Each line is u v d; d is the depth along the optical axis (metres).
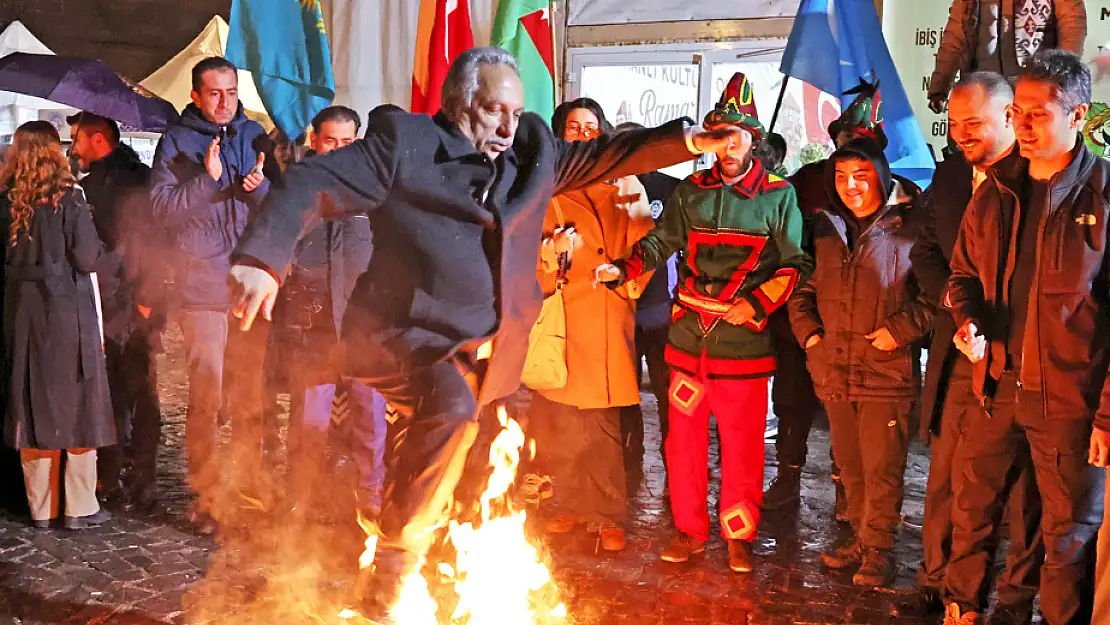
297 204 2.83
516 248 3.12
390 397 3.17
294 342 5.02
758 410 4.36
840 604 4.13
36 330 4.69
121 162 5.41
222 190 5.15
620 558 4.59
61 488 4.93
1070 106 3.14
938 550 3.93
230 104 5.18
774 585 4.31
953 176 4.03
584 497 4.70
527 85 5.85
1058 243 3.22
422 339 3.03
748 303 4.25
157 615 3.91
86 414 4.77
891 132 5.78
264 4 5.93
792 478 5.38
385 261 3.05
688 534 4.58
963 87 3.67
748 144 4.23
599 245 4.53
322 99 5.98
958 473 3.65
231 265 2.77
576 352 4.54
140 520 4.98
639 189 4.60
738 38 9.15
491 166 3.04
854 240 4.29
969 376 3.67
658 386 5.62
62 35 14.28
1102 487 3.34
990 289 3.45
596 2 9.61
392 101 7.08
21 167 4.76
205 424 5.42
